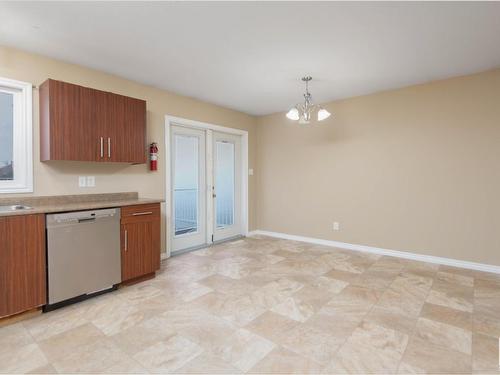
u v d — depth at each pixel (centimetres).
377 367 166
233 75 328
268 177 525
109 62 292
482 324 213
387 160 391
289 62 294
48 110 252
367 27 226
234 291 274
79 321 218
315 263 359
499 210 317
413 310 235
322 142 452
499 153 316
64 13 205
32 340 194
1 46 250
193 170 434
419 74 329
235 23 221
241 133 504
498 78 313
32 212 221
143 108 323
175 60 288
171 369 165
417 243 371
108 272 268
